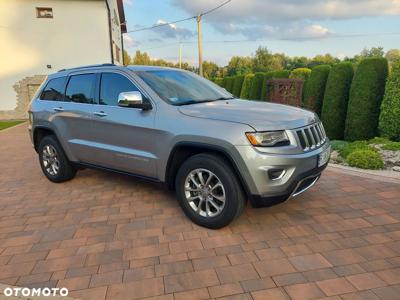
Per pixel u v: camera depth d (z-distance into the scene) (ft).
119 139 13.26
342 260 9.29
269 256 9.57
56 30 60.03
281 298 7.82
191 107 11.66
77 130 15.10
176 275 8.85
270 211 12.58
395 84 21.94
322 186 15.15
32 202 14.58
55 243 10.78
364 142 22.90
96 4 60.18
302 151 10.41
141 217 12.53
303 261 9.28
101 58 61.98
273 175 9.94
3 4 57.98
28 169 20.86
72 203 14.26
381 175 16.57
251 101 13.50
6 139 34.68
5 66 60.08
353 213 12.27
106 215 12.84
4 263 9.68
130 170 13.42
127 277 8.83
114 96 13.66
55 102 16.29
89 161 15.20
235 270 8.96
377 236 10.58
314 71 30.09
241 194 10.50
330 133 27.43
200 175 11.16
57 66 61.21
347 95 26.91
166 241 10.64
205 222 11.25
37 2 58.70
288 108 12.18
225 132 10.15
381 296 7.80
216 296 7.98
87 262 9.59
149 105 12.23
